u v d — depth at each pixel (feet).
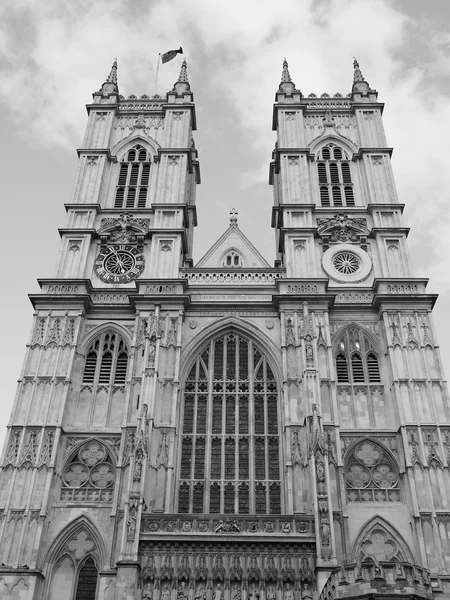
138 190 201.05
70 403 157.07
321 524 128.77
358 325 169.68
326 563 123.95
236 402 159.33
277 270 181.57
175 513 138.31
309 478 140.26
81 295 169.27
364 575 100.37
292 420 150.30
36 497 139.95
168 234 186.19
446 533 134.72
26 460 144.66
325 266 182.09
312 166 205.46
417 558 134.21
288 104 219.41
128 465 143.43
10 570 130.11
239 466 150.41
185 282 174.09
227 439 154.51
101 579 129.39
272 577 124.36
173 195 197.36
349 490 145.38
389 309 168.25
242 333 170.19
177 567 125.80
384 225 188.55
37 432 148.87
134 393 155.02
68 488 145.48
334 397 152.87
